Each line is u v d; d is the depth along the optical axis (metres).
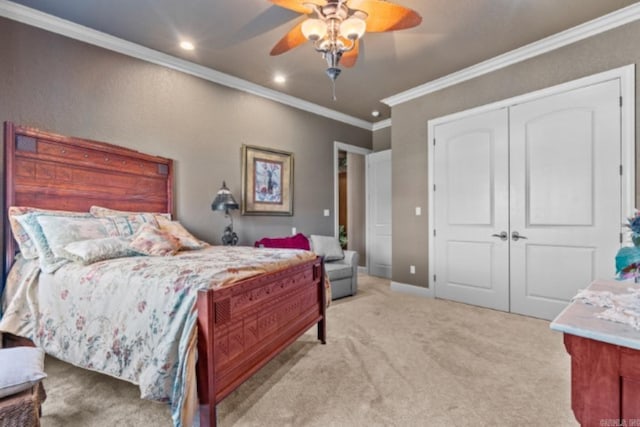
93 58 2.83
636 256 1.22
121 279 1.63
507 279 3.37
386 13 2.03
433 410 1.66
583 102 2.86
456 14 2.57
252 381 1.96
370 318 3.18
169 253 2.29
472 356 2.30
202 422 1.36
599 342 0.68
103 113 2.88
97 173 2.77
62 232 2.09
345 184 7.12
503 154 3.38
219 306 1.44
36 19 2.52
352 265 4.12
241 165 3.94
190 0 2.38
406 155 4.29
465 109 3.69
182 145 3.41
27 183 2.39
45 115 2.58
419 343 2.54
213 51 3.15
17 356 1.18
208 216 3.63
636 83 2.59
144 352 1.46
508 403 1.72
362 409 1.67
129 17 2.59
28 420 1.06
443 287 3.92
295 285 2.22
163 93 3.27
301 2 1.99
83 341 1.69
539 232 3.14
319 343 2.55
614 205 2.70
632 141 2.61
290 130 4.50
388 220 5.40
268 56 3.25
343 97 4.40
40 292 1.93
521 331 2.79
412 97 4.21
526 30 2.81
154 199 3.17
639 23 2.57
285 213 4.43
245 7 2.47
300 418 1.60
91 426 1.52
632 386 0.65
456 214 3.78
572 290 2.94
